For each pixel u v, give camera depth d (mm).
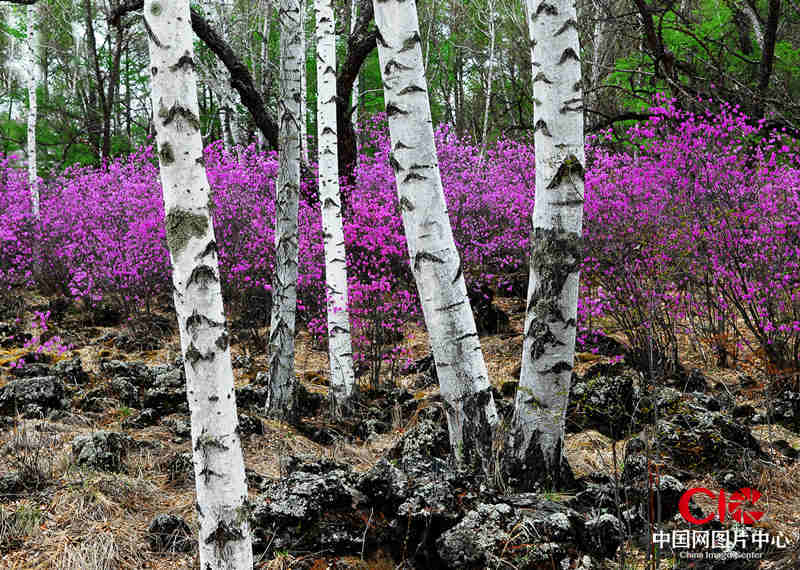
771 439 4395
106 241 8828
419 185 3436
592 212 6691
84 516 3275
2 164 12320
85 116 20234
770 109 10883
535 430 3504
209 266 2293
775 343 5449
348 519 3055
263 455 4488
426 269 3475
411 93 3396
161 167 2287
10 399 4918
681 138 6742
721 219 5852
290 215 5496
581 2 14031
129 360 7129
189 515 3453
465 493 3039
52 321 8555
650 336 2895
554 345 3432
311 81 20188
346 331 5816
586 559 2715
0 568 2863
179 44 2268
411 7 3371
